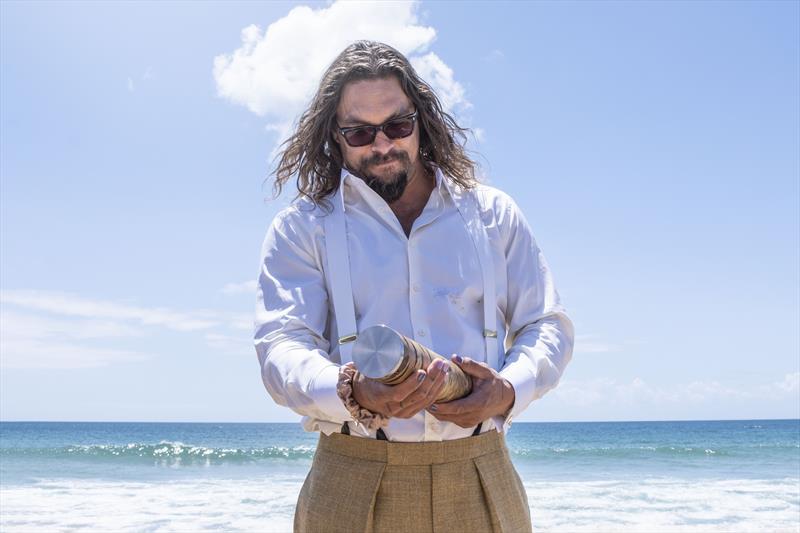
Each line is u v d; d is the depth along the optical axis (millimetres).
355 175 2051
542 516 13992
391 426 1741
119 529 12039
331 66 2088
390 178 1969
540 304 1992
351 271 1929
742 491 18391
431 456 1727
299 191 2184
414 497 1720
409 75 2029
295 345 1820
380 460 1735
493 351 1925
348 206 1990
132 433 62812
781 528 12445
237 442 44906
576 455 31297
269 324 1904
